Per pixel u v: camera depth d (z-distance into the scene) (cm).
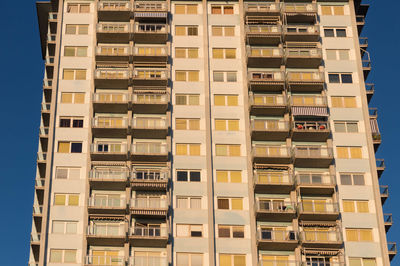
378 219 5497
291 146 5800
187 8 6512
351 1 6581
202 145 5800
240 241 5362
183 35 6353
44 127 5947
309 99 6028
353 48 6347
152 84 6047
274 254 5362
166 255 5284
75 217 5409
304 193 5622
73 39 6269
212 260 5250
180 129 5869
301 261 5250
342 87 6134
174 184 5584
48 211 5422
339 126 5950
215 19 6444
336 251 5325
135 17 6356
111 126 5738
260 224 5484
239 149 5803
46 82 6225
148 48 6259
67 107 5916
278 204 5541
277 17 6425
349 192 5631
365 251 5372
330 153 5716
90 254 5272
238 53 6284
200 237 5356
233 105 6009
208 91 6047
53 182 5553
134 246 5319
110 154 5625
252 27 6356
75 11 6431
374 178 5688
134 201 5438
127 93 5994
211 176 5622
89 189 5528
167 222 5347
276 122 5916
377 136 5972
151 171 5653
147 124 5831
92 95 5947
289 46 6297
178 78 6128
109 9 6341
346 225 5475
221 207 5519
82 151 5725
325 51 6316
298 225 5450
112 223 5403
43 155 5903
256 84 6016
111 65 6153
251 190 5578
